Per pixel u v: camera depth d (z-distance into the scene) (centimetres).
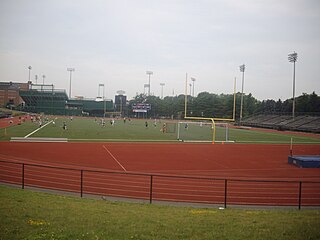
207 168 2295
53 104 12938
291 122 8262
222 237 721
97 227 763
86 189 1509
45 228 729
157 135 5050
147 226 797
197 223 855
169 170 2172
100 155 2755
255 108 12031
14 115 9781
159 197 1414
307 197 1472
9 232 691
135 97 18225
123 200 1340
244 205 1320
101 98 15112
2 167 1942
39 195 1226
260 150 3553
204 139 4719
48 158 2509
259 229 792
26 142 3553
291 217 977
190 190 1542
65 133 4766
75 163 2320
